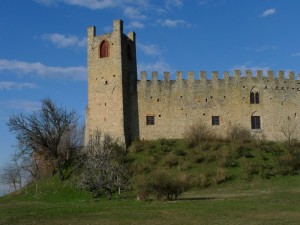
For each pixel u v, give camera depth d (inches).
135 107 2871.6
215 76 2920.8
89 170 1989.4
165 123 2861.7
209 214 1181.1
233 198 1662.2
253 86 2920.8
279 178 2246.6
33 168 3403.1
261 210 1248.8
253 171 2317.9
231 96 2903.5
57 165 2571.4
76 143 3491.6
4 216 1253.1
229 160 2443.4
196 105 2883.9
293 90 2950.3
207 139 2770.7
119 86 2790.4
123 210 1312.7
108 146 2502.5
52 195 2231.8
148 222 1074.1
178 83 2908.5
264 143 2733.8
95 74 2866.6
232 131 2822.3
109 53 2849.4
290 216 1127.6
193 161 2481.5
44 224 1083.9
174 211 1254.9
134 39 3068.4
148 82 2898.6
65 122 2746.1
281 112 2913.4
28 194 2374.5
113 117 2773.1
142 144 2741.1
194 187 2177.7
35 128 2674.7
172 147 2699.3
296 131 2898.6
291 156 2426.2
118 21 2856.8
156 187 1628.9
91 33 2918.3
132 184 2108.8
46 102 2723.9
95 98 2839.6
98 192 2018.9
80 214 1249.4
